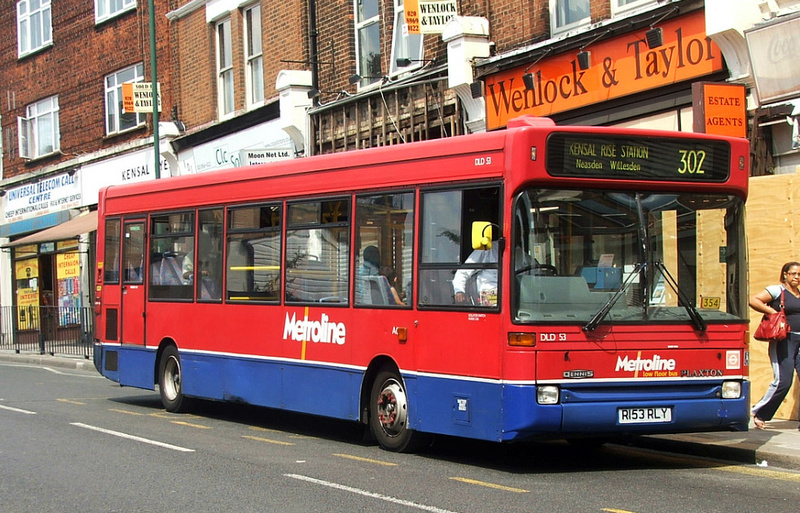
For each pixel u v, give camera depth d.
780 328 10.29
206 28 25.75
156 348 13.84
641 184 8.92
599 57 14.41
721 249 9.20
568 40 14.79
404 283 9.73
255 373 11.82
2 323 28.38
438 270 9.35
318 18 21.95
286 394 11.29
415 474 8.81
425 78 18.34
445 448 10.41
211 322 12.67
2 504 7.69
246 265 12.08
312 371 10.91
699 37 13.01
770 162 12.37
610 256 8.83
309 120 21.48
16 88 34.59
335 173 10.72
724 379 9.05
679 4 13.08
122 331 14.60
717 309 9.13
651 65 13.67
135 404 14.97
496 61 16.03
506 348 8.54
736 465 9.31
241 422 12.76
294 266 11.26
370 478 8.61
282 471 8.97
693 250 9.11
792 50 11.65
